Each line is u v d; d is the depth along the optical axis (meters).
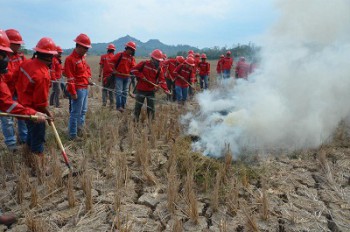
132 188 4.58
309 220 3.88
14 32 5.51
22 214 3.90
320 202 4.27
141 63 7.59
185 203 4.20
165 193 4.49
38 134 4.81
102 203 4.18
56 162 4.78
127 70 8.73
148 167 5.14
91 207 3.98
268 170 5.11
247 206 4.14
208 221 3.90
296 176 4.97
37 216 3.85
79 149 5.93
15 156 5.36
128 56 8.66
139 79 7.70
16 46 5.52
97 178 4.81
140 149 5.38
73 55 6.08
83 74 6.30
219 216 3.97
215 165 4.99
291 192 4.50
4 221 3.63
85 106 6.79
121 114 8.55
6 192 4.36
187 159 5.09
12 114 4.00
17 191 4.10
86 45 6.07
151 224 3.80
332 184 4.73
